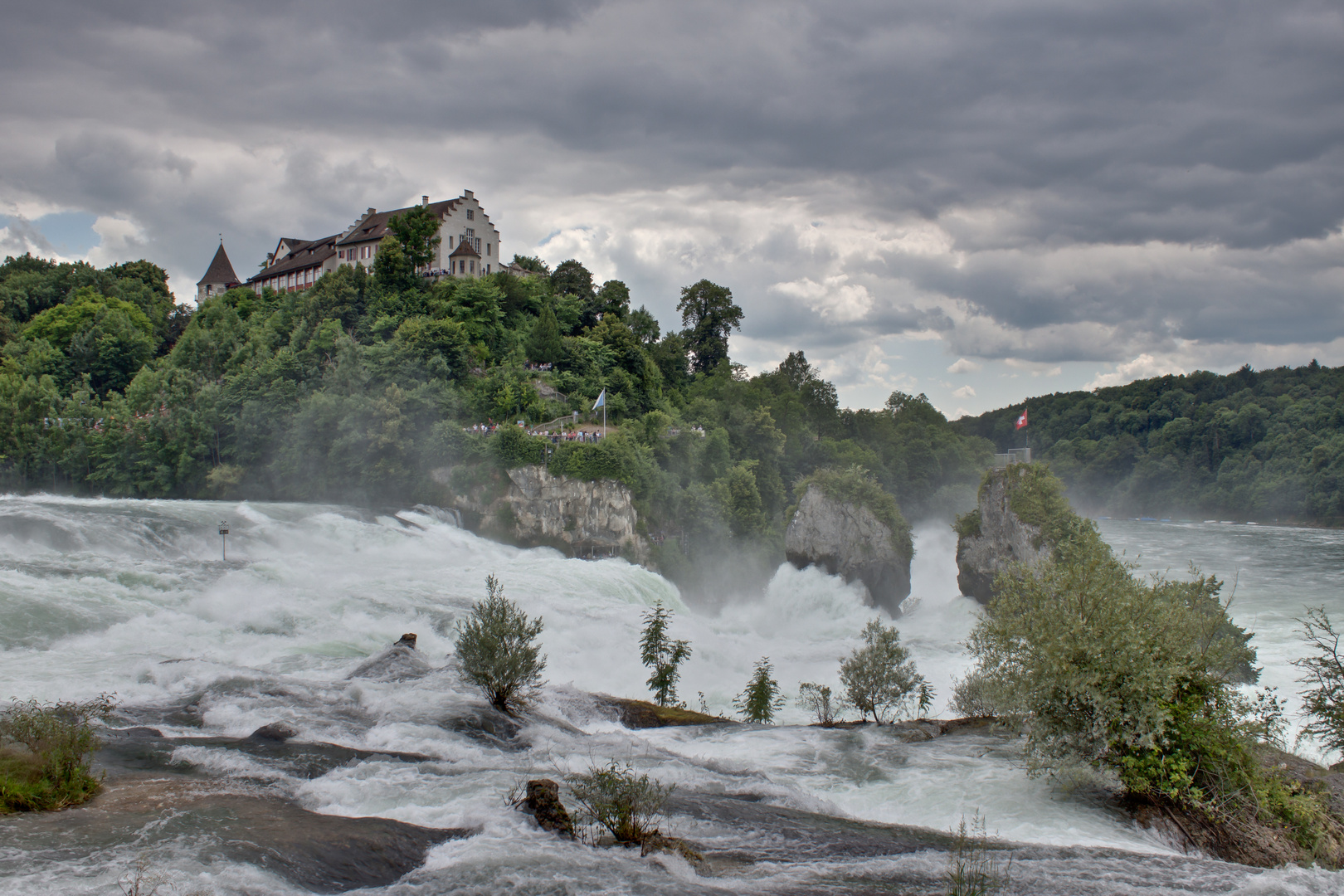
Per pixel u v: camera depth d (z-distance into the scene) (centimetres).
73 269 18362
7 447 10031
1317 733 2928
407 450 8694
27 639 3556
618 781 1755
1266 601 7744
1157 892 1482
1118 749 2205
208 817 1495
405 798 1775
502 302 12900
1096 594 2320
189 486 9494
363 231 14350
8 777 1567
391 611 4753
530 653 2842
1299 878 1602
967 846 1733
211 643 3878
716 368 17075
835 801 2206
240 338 12312
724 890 1330
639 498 9044
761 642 5878
